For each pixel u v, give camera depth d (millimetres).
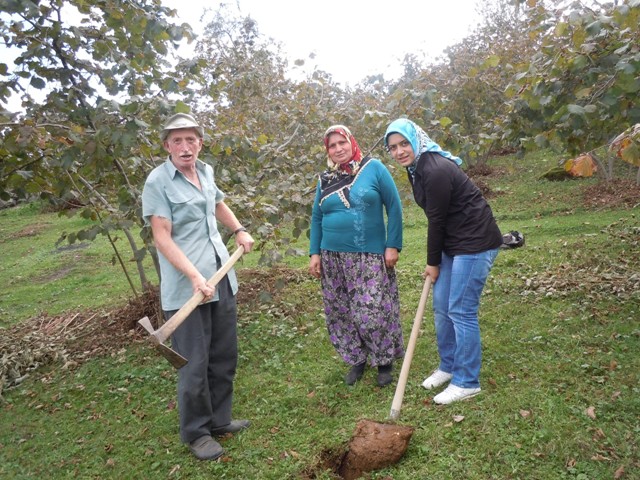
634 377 3311
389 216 3574
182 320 2670
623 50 3312
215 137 5066
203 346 2986
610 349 3740
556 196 10359
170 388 4137
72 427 3742
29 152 4570
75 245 12609
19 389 4586
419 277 6133
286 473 2842
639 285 4773
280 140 6500
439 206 3102
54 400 4227
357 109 6344
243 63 7609
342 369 4027
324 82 6535
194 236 2977
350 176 3523
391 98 5422
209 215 3055
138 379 4336
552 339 4008
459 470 2674
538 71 4078
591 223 7816
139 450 3297
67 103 4629
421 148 3184
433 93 4957
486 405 3209
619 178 10406
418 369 3838
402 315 5012
